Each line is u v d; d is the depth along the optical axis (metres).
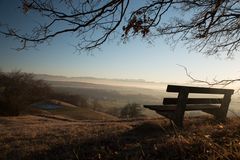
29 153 7.08
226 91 9.23
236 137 5.04
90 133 9.82
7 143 9.27
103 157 5.30
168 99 8.23
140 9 5.00
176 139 4.86
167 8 5.07
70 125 14.20
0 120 22.62
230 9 6.00
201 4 6.05
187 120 10.15
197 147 4.41
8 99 39.41
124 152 5.38
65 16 4.68
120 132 8.82
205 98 9.03
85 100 88.50
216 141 4.95
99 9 4.70
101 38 5.11
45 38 4.70
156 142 5.84
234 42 6.99
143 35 5.00
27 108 45.66
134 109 53.34
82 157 5.55
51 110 54.22
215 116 9.45
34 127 14.15
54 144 7.87
